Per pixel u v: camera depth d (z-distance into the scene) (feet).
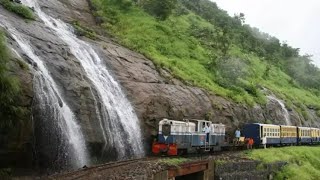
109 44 142.82
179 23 248.93
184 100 135.54
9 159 71.82
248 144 153.89
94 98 99.91
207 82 173.17
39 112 80.18
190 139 116.78
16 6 116.47
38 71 87.04
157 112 120.88
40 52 97.81
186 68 174.40
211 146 129.18
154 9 221.05
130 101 116.47
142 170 75.66
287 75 332.39
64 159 84.28
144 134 114.62
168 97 129.08
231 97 172.55
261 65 297.33
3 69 62.23
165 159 95.35
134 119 112.68
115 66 124.88
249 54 305.53
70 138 86.89
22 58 86.38
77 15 173.06
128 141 106.63
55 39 111.65
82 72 105.09
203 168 97.19
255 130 161.48
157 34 199.41
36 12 135.33
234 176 106.11
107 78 115.24
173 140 108.88
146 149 113.60
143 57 148.77
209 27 284.82
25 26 107.65
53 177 66.64
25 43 96.43
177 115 127.65
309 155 158.20
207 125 127.24
